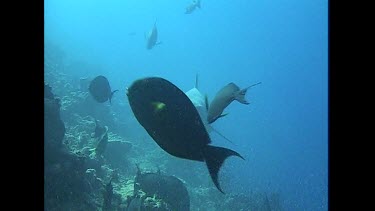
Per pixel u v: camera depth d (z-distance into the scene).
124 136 16.52
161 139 2.95
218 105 3.59
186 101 2.88
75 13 78.94
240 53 105.44
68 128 12.68
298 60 102.69
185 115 2.87
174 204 8.82
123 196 8.25
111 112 16.89
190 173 14.84
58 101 7.40
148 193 8.74
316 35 103.50
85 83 16.39
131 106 2.99
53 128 6.84
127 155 14.20
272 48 105.31
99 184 8.05
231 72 99.69
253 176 23.86
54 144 6.62
